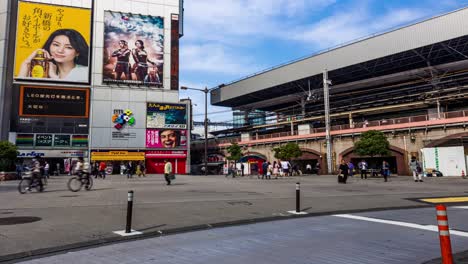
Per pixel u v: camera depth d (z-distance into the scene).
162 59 51.88
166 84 51.72
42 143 45.16
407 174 36.56
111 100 48.75
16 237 7.14
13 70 45.25
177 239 7.14
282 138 49.22
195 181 27.14
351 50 49.12
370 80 52.03
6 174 28.89
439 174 33.06
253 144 53.72
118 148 48.19
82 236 7.25
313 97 58.50
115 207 11.37
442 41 40.91
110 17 49.94
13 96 44.78
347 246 6.36
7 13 46.25
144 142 49.44
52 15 47.28
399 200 13.20
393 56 46.03
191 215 9.85
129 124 49.06
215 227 8.39
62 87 46.69
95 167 35.84
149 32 51.66
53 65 46.56
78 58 47.72
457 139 33.66
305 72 54.38
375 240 6.80
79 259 5.71
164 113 50.84
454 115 34.25
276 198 14.02
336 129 43.81
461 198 13.59
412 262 5.33
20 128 44.53
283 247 6.34
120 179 31.19
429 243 6.54
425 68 46.66
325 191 17.12
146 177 36.19
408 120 37.41
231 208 11.20
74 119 46.78
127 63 49.94
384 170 25.22
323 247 6.30
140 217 9.51
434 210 10.79
